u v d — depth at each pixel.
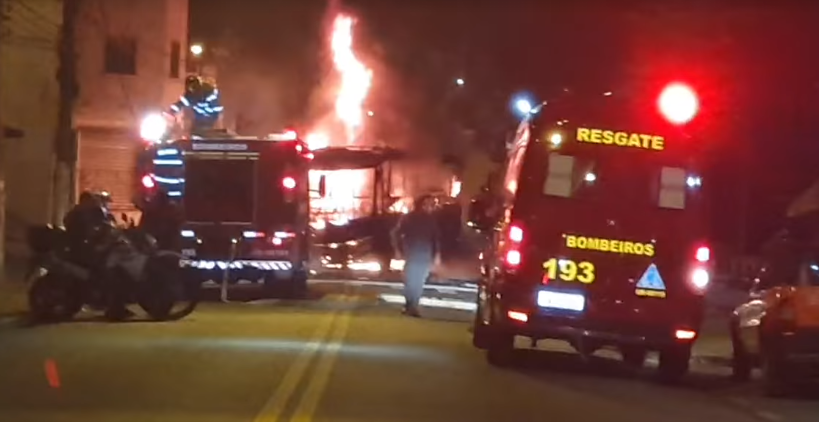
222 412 11.24
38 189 30.80
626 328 14.34
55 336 17.03
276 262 24.67
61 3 30.77
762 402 13.99
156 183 24.62
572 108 14.59
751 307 16.00
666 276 14.36
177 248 22.33
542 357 17.41
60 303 19.27
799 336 14.40
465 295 28.77
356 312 22.47
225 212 24.66
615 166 14.48
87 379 13.09
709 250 14.41
